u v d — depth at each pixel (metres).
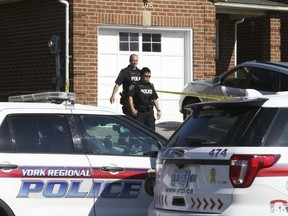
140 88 36.75
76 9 46.00
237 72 43.00
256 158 17.62
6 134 21.55
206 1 50.62
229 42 60.50
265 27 57.59
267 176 17.58
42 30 48.72
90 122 23.11
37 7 49.09
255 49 63.16
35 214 21.42
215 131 19.03
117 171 22.67
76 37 46.03
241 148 17.94
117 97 48.53
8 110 21.88
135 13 48.22
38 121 22.20
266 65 41.09
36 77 49.41
